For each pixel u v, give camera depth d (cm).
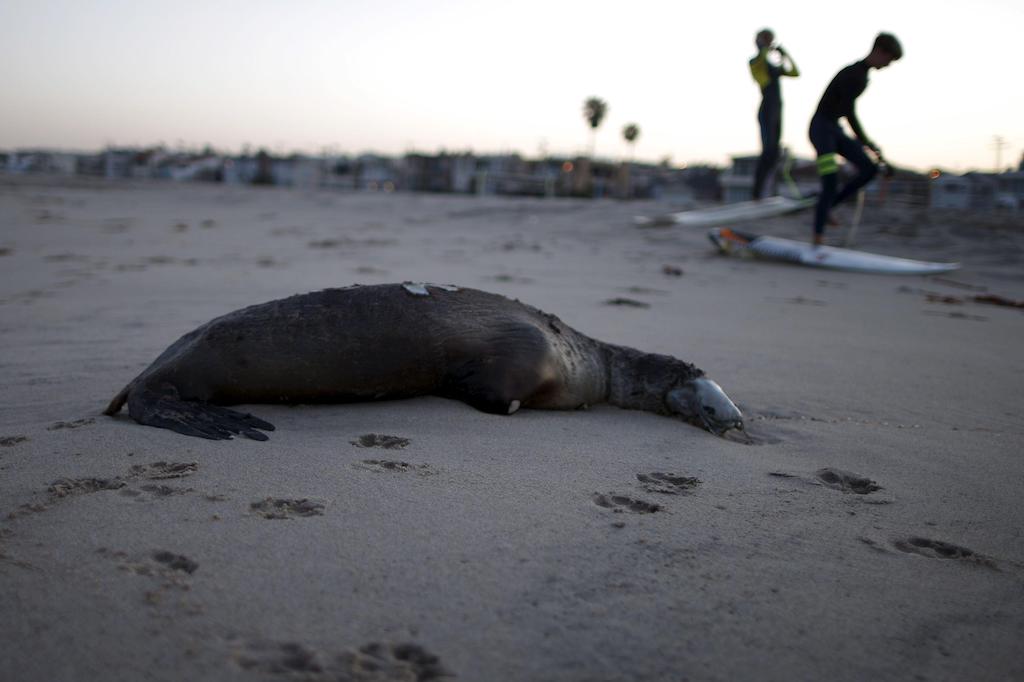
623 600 217
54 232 1472
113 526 250
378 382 400
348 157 9269
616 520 275
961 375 564
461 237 1664
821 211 1244
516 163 7231
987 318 845
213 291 809
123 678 174
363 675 179
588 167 6788
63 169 9525
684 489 313
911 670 194
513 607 210
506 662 186
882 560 254
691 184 5528
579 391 434
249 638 191
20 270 959
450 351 409
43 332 585
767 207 1678
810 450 377
